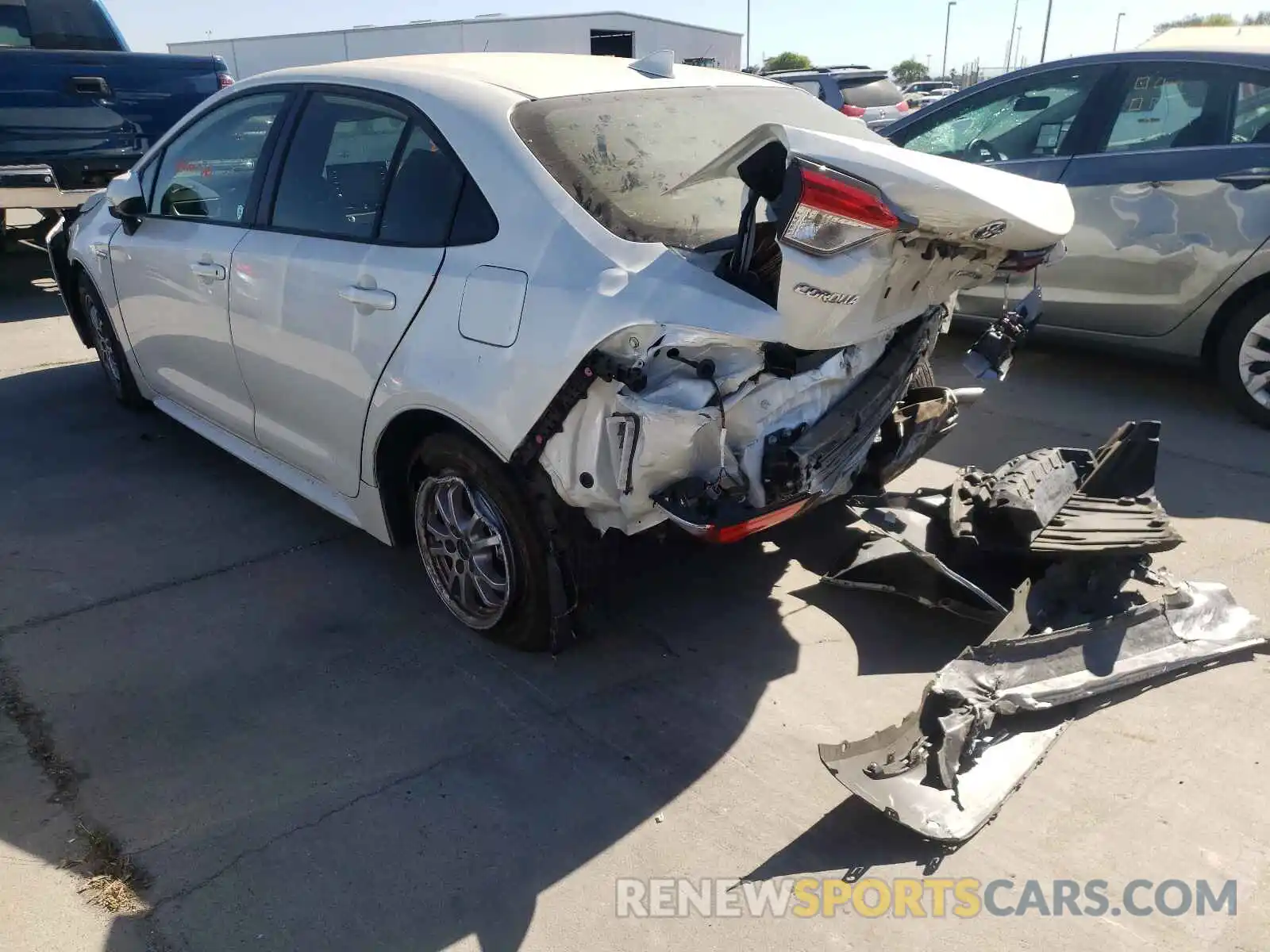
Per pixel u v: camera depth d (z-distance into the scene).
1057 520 3.26
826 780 2.60
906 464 3.62
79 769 2.65
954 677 2.66
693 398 2.52
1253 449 4.61
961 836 2.32
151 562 3.79
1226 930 2.12
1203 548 3.69
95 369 6.24
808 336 2.49
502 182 2.81
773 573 3.65
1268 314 4.68
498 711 2.89
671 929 2.16
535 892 2.26
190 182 4.12
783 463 2.71
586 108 3.05
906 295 2.82
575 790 2.57
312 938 2.14
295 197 3.50
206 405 4.29
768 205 2.87
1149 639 2.96
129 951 2.10
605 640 3.24
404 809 2.51
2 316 7.69
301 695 2.97
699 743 2.75
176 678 3.05
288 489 4.43
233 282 3.67
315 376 3.35
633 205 2.79
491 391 2.69
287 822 2.46
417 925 2.17
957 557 3.34
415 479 3.20
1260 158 4.56
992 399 5.39
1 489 4.45
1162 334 5.07
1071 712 2.77
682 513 2.60
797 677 3.04
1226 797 2.49
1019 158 5.53
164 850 2.37
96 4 8.87
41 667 3.10
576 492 2.66
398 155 3.11
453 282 2.82
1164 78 4.95
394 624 3.35
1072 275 5.28
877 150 2.42
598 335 2.47
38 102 7.42
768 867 2.32
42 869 2.32
